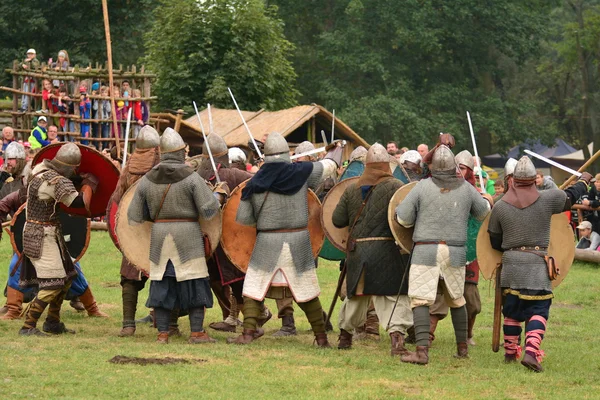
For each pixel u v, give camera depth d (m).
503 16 80.75
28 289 17.81
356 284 14.88
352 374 13.36
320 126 45.09
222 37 56.47
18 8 64.50
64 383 12.29
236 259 15.75
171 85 56.44
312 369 13.64
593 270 28.14
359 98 78.31
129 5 67.06
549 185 17.84
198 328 15.50
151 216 15.31
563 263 14.94
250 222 15.44
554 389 12.91
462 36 79.94
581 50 89.50
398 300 14.84
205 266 15.42
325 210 15.91
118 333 16.61
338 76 81.69
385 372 13.61
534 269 14.27
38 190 15.50
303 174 15.39
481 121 79.00
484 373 13.79
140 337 16.16
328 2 84.88
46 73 36.16
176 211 15.20
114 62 68.12
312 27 86.75
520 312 14.58
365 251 14.87
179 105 55.88
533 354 14.03
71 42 68.00
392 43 78.88
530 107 83.50
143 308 20.23
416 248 14.40
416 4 77.94
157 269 15.24
